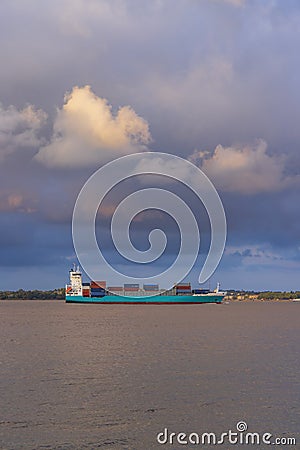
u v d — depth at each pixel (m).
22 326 147.38
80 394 47.41
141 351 80.88
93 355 76.12
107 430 37.00
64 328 137.88
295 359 69.94
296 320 181.88
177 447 33.88
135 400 44.94
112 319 182.75
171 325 148.75
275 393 47.34
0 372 59.81
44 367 63.72
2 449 33.28
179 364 65.50
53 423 38.38
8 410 41.84
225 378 54.88
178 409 42.12
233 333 118.69
